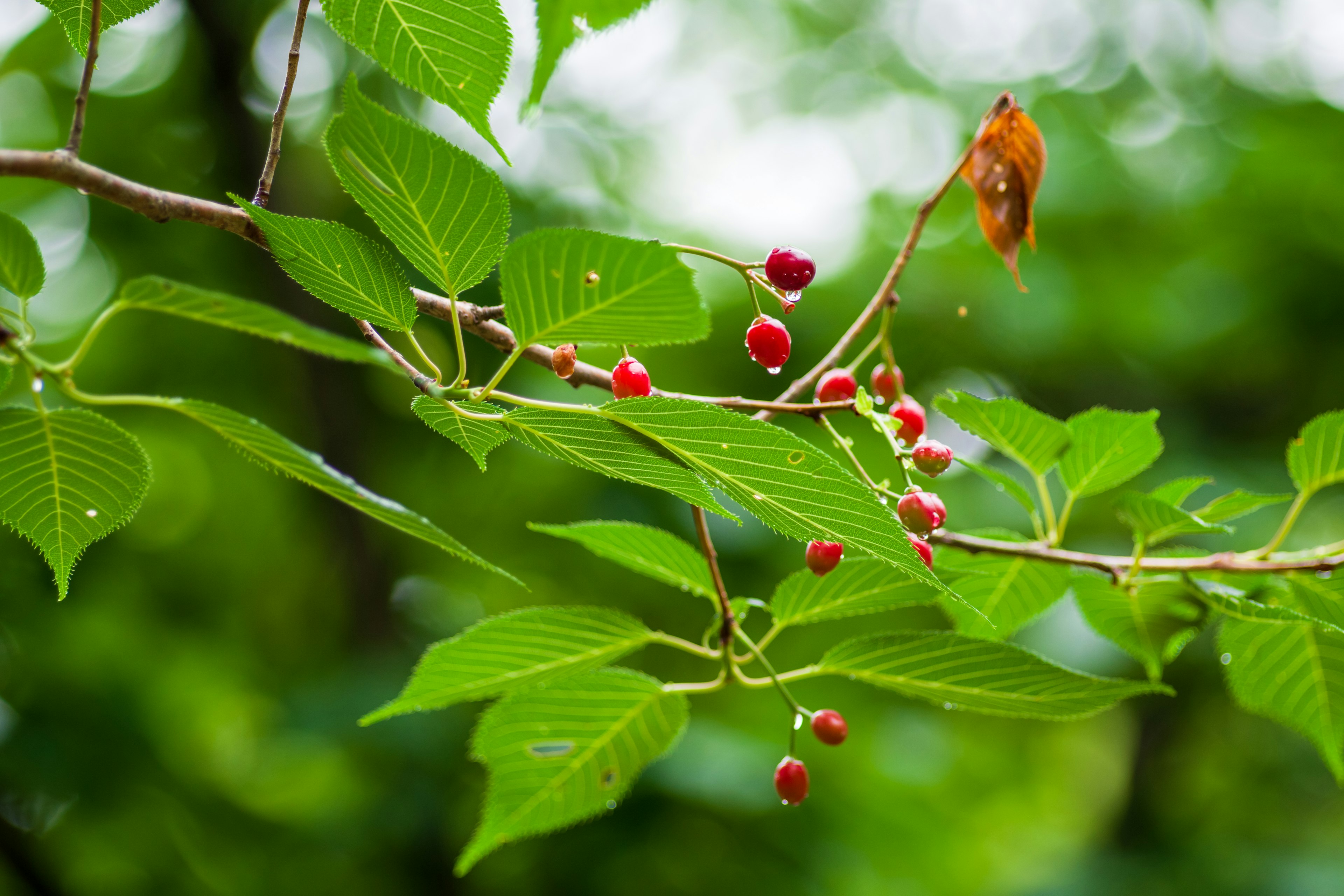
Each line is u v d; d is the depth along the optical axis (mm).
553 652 1988
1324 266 6172
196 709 6965
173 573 7051
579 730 2086
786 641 5863
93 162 6203
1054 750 11445
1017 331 6418
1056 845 11062
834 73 8977
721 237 7164
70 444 1417
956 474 5641
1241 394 6582
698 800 4598
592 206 7301
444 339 5598
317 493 6219
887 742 5977
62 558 1561
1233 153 6867
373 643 5957
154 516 7062
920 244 7125
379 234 6109
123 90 6195
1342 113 6691
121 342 6484
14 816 5434
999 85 8172
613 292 1076
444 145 1097
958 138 8195
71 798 5289
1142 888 6605
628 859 4832
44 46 5934
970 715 8781
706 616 5879
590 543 2115
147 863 5730
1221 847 6965
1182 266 6781
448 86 1544
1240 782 8102
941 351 6574
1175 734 7434
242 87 6008
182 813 5660
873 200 8031
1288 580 2195
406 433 6707
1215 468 5758
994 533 2396
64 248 6277
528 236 1021
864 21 8758
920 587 1962
